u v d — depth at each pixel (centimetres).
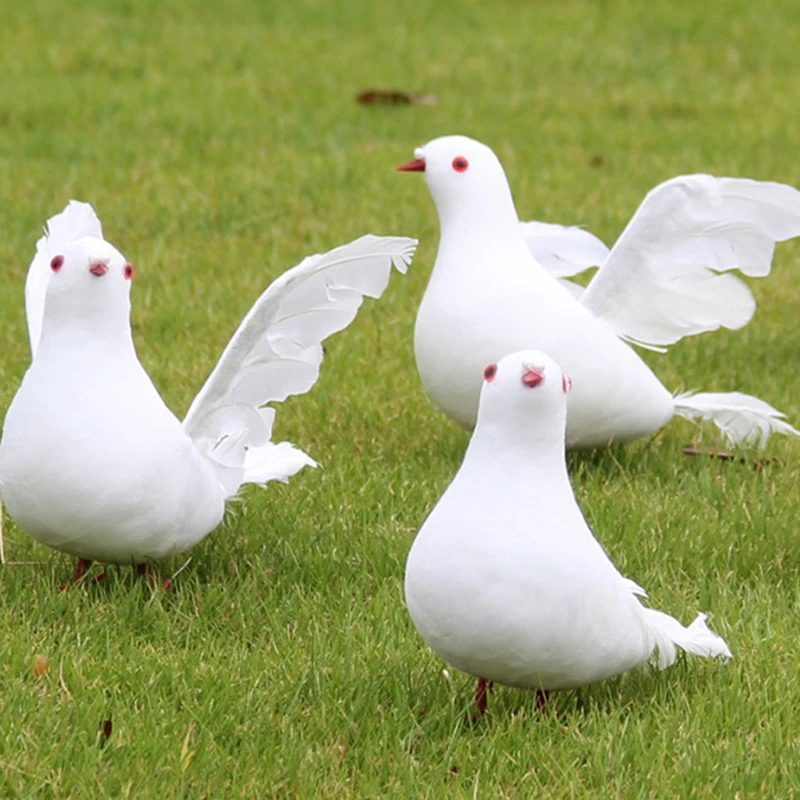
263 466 943
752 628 834
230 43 2669
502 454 692
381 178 1888
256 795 670
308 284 834
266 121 2173
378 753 709
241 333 834
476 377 1014
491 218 1035
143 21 2814
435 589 689
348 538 955
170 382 1240
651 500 1018
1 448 831
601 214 1756
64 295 812
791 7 2995
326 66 2536
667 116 2308
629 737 712
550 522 687
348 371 1278
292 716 737
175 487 819
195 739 705
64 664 770
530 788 679
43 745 696
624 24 2875
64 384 809
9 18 2752
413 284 1546
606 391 1025
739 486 1060
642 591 752
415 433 1157
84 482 799
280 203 1784
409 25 2853
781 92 2439
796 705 755
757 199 1045
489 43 2706
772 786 684
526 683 713
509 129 2183
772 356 1366
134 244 1638
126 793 659
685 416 1118
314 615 848
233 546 935
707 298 1091
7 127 2103
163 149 2008
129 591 859
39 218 1711
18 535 952
